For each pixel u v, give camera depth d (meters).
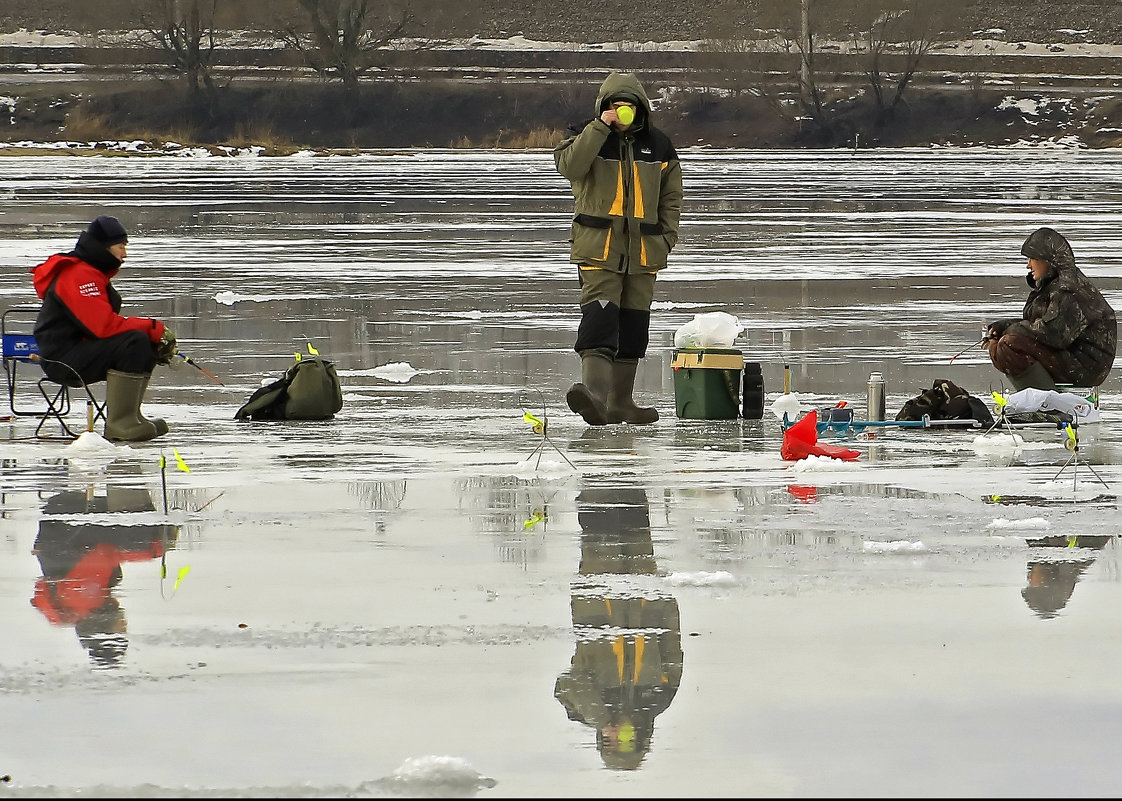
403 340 39.56
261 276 56.16
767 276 57.34
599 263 26.84
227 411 28.36
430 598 14.29
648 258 27.06
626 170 27.08
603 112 27.22
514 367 34.81
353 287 52.84
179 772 9.92
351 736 10.57
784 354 36.81
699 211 90.94
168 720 10.88
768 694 11.47
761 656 12.44
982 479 21.33
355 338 39.97
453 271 58.50
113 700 11.33
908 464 22.77
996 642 12.86
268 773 9.90
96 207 89.88
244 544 16.67
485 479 21.11
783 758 10.17
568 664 12.22
